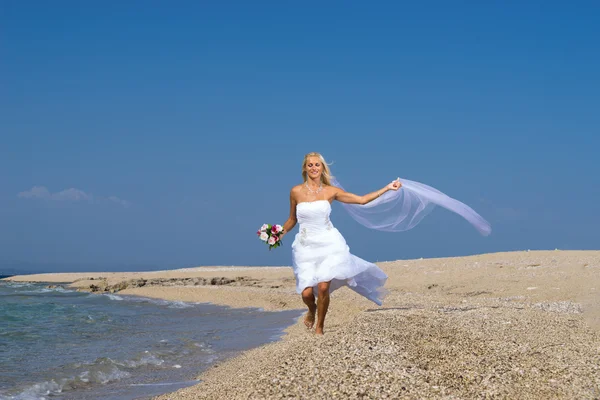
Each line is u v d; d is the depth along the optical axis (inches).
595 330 311.7
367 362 224.2
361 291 334.3
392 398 185.3
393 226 337.1
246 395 200.7
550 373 211.8
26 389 260.1
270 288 902.4
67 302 773.3
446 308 437.4
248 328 479.8
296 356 245.1
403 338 273.4
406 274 741.9
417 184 333.4
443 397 185.9
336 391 193.0
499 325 318.7
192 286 973.8
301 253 312.7
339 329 329.7
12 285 1237.7
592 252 781.9
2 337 429.1
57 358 339.9
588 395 186.2
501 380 203.5
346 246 315.0
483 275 669.9
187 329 477.4
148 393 255.4
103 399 246.7
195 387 246.2
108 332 458.6
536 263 719.7
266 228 326.6
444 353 244.1
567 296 494.3
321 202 309.6
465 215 327.6
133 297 861.2
